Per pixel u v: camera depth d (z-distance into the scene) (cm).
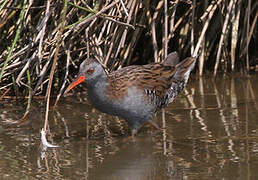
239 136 969
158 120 1075
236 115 1081
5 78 1221
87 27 1171
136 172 821
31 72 1183
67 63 1161
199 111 1116
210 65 1404
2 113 1135
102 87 962
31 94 1122
